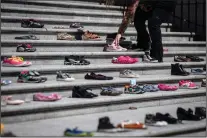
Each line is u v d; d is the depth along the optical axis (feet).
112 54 57.57
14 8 60.13
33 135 35.81
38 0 65.82
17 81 46.32
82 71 51.70
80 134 35.65
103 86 49.65
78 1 75.20
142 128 38.45
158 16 59.11
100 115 44.09
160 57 59.88
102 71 53.52
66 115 43.24
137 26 61.87
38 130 37.50
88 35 59.77
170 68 59.98
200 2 77.36
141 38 62.28
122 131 37.58
